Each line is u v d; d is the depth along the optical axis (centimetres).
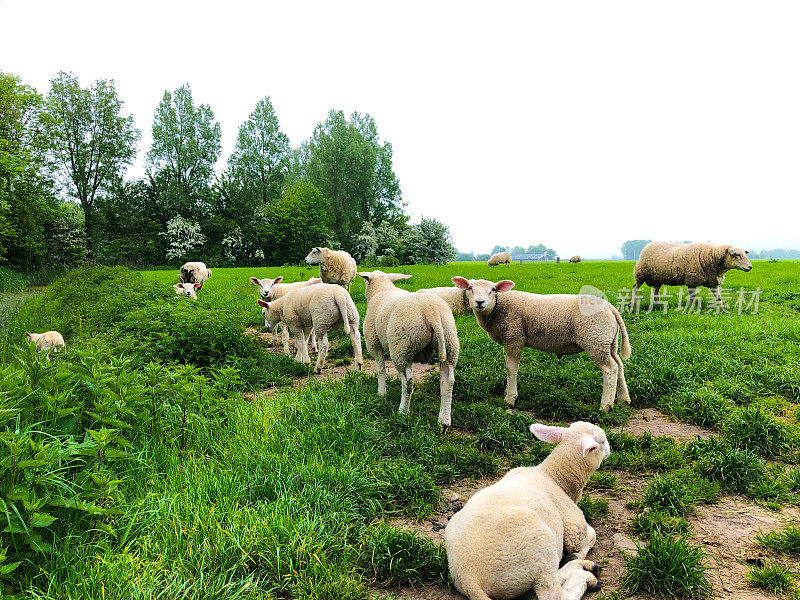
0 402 351
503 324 695
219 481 415
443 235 5700
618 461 516
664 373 730
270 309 1052
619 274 2759
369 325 698
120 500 367
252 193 7069
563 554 362
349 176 7306
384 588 338
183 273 2195
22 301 1877
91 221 5781
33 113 3312
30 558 304
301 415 572
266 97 7269
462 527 316
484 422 607
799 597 311
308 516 378
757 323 1070
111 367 503
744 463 474
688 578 321
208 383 721
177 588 294
